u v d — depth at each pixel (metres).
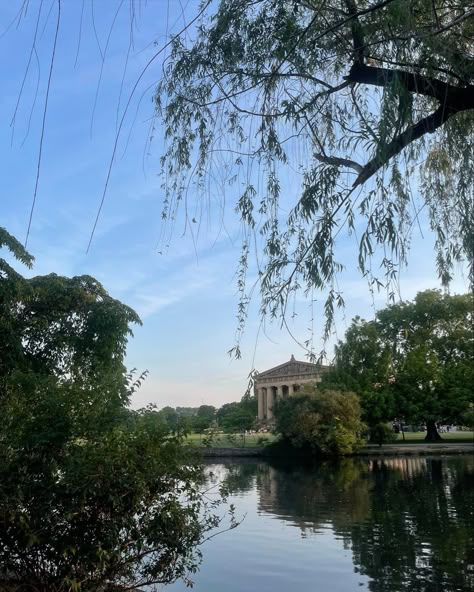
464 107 5.02
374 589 11.48
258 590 11.38
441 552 14.20
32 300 17.33
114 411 7.86
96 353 17.67
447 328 58.16
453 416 59.72
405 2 4.71
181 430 7.88
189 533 7.72
